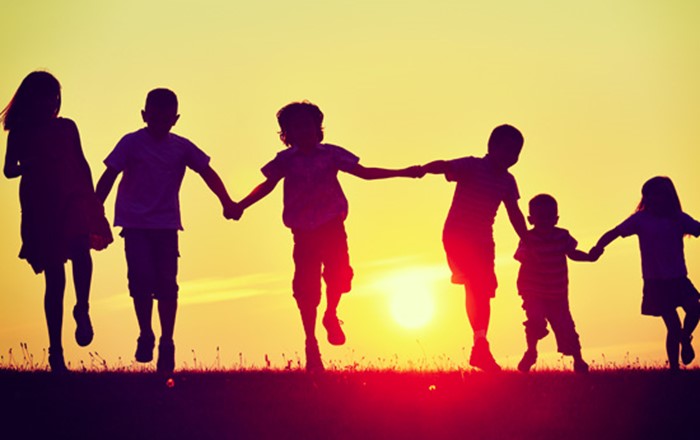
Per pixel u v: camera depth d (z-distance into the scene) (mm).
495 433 10031
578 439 9914
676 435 10062
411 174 13594
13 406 10789
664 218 14805
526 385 12039
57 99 12586
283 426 10195
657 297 14695
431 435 9961
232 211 13273
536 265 14672
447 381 12281
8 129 12492
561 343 14648
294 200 13039
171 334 12781
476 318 13656
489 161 13828
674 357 14672
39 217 12266
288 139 13375
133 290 12570
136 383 11938
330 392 11523
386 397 11281
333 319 13234
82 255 12359
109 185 12750
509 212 14039
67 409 10703
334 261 13039
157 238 12742
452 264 13805
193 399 11156
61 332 12383
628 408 10883
